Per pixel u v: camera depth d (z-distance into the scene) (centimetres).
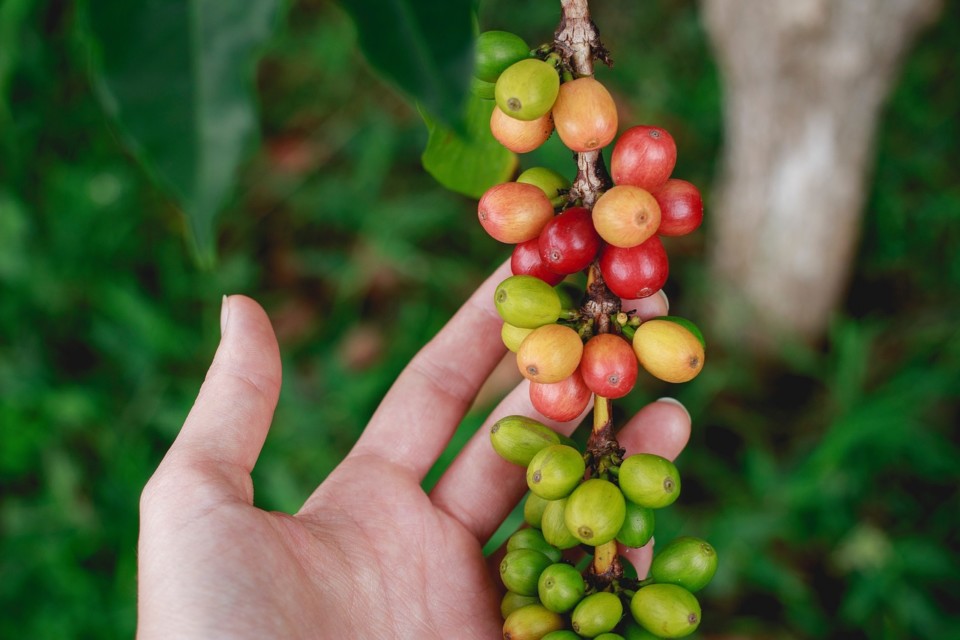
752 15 52
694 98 72
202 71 23
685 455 58
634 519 33
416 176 69
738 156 59
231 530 34
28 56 64
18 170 63
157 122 23
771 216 59
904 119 70
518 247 34
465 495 40
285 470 53
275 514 36
